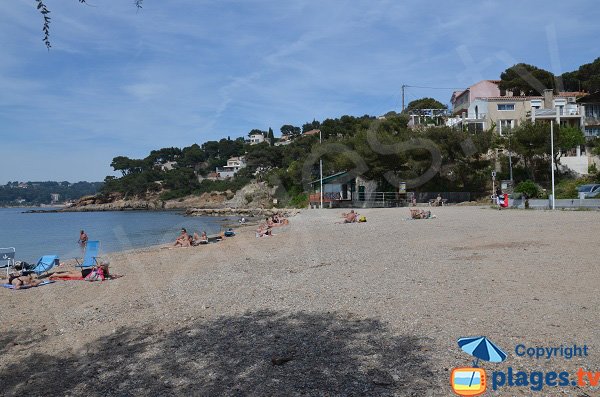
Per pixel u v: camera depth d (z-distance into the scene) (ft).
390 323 23.18
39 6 18.60
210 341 22.81
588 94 154.30
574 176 149.69
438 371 17.17
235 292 33.58
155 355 21.50
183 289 36.68
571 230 54.08
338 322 24.11
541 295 25.79
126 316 29.66
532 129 139.13
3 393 18.69
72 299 36.86
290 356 19.77
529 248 42.24
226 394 16.65
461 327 21.59
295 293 31.45
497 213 90.38
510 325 21.33
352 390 16.12
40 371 20.98
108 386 18.42
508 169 151.74
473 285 29.30
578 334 19.72
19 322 30.32
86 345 24.30
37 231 156.56
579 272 30.76
